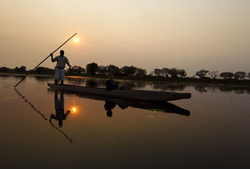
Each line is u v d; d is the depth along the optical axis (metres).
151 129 2.60
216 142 2.16
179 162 1.64
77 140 2.10
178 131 2.54
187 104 5.25
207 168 1.55
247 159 1.73
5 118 3.03
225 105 5.12
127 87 6.33
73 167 1.51
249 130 2.67
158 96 5.18
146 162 1.62
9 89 7.83
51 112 3.60
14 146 1.90
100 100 5.63
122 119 3.15
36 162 1.58
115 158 1.69
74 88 7.70
